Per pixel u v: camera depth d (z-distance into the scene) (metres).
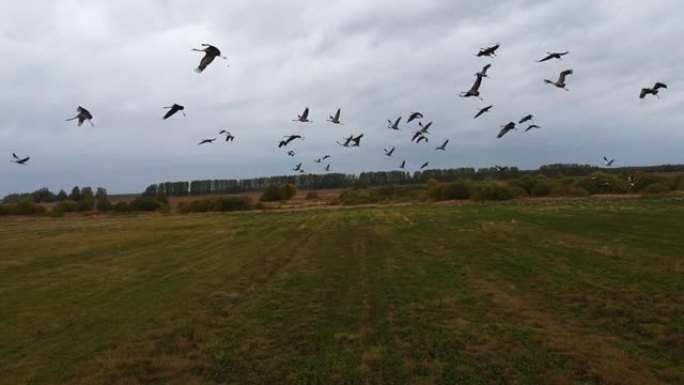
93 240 45.22
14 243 44.31
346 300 18.58
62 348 14.09
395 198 96.00
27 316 17.88
